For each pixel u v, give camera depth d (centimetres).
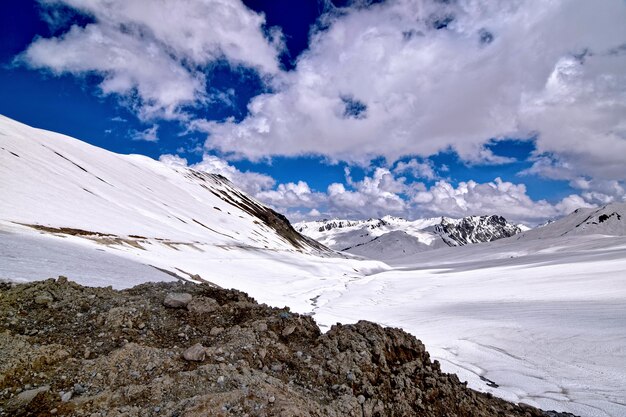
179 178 15100
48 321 832
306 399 676
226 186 19488
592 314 2566
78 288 1022
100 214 5162
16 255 1677
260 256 8262
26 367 629
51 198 4631
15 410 534
